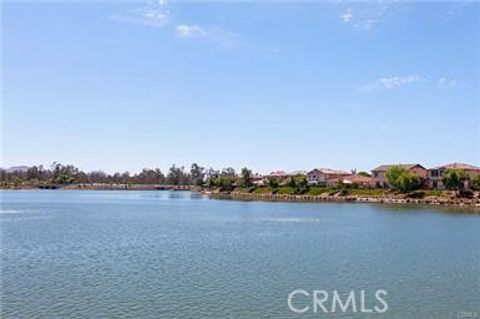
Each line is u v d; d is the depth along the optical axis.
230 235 79.69
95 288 40.31
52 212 136.50
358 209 148.75
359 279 44.41
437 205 167.12
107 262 52.47
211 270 48.03
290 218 115.75
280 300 37.09
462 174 185.62
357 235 80.06
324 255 57.94
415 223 101.44
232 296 38.03
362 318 33.19
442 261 54.25
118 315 33.19
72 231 84.88
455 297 38.47
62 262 52.41
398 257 56.78
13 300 36.56
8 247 63.81
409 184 193.62
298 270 48.28
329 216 121.44
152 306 35.25
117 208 157.50
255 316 33.25
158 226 95.50
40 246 64.94
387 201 190.50
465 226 94.62
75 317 32.69
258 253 59.38
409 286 41.91
